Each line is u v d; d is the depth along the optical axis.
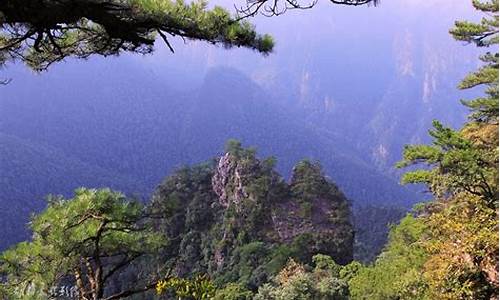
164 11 4.74
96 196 7.84
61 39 5.82
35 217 7.62
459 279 9.49
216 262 44.66
